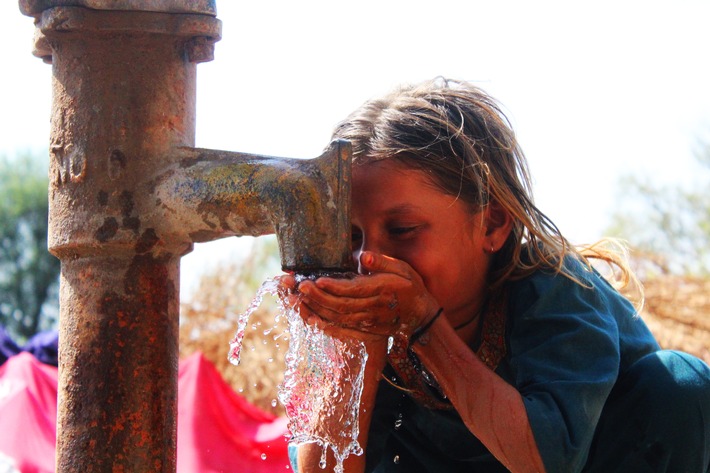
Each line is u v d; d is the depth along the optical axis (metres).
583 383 2.05
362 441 2.23
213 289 7.50
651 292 6.66
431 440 2.49
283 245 1.77
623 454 2.32
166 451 1.89
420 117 2.21
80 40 1.86
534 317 2.21
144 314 1.87
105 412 1.84
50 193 1.91
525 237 2.37
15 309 20.05
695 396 2.27
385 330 2.00
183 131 1.89
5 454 4.20
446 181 2.16
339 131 2.27
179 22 1.86
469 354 2.05
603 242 2.71
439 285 2.18
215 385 4.95
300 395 2.07
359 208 2.16
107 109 1.84
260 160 1.81
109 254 1.85
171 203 1.83
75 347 1.87
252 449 4.65
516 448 1.97
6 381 4.70
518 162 2.48
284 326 7.23
